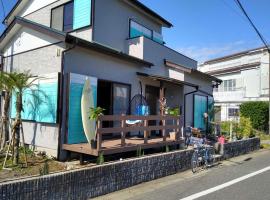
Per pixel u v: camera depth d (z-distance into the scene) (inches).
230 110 1092.5
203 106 603.5
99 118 278.4
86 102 322.3
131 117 314.3
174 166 305.7
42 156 322.0
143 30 561.0
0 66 435.8
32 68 367.2
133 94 427.2
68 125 315.9
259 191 240.2
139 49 474.0
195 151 332.2
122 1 501.0
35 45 363.9
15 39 407.2
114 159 319.0
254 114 851.4
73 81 322.7
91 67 354.6
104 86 388.8
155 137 396.8
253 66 1036.5
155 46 501.4
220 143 414.3
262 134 796.6
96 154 272.1
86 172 215.0
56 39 331.3
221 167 350.0
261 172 318.3
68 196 202.4
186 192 236.2
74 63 333.1
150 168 274.5
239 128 563.2
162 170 289.3
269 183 267.6
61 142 313.3
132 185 253.9
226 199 217.9
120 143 324.5
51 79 324.5
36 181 184.7
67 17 466.6
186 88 529.7
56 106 314.3
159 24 617.9
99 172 224.7
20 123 291.9
